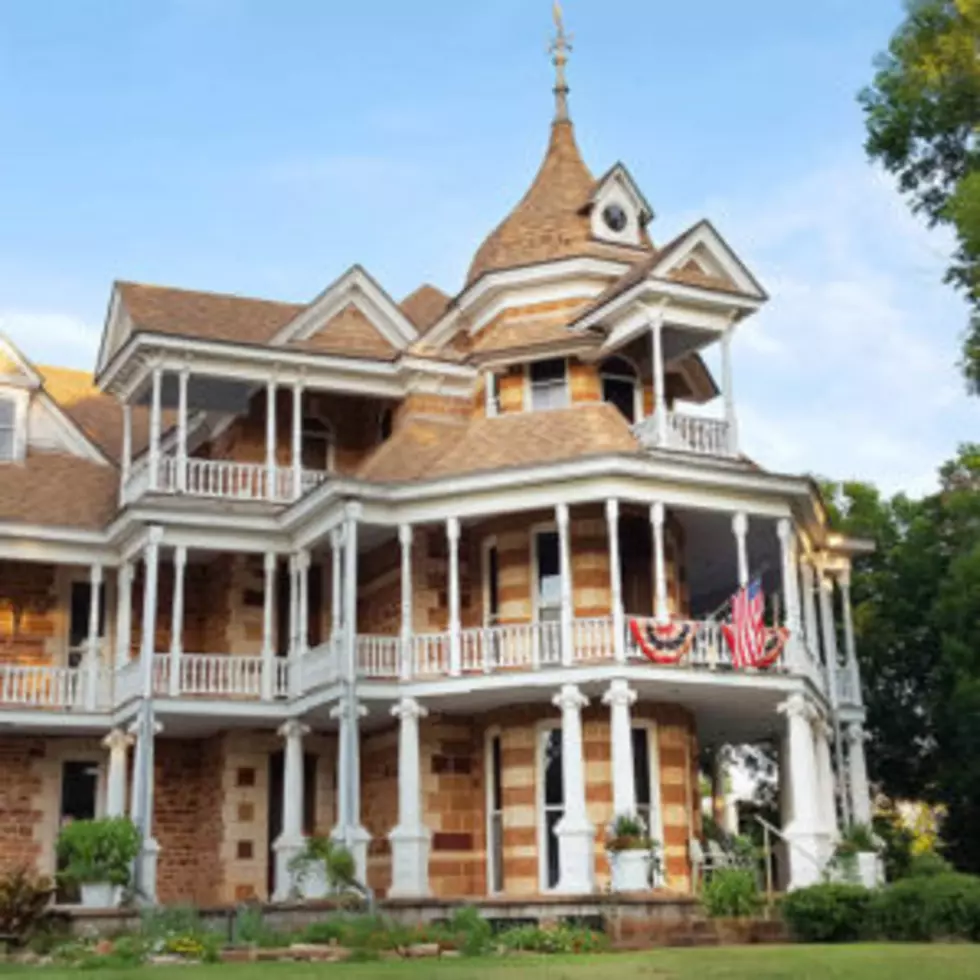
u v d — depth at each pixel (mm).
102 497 31609
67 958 19062
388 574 29250
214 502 28875
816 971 14258
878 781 42281
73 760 30359
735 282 28547
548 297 31344
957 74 19109
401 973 14547
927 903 20438
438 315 34938
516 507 26062
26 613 30625
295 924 22953
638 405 30484
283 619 31047
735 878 22453
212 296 32125
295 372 30656
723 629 25562
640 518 27906
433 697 26078
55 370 38656
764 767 47344
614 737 24328
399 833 25188
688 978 13672
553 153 34281
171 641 29688
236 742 29734
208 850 30000
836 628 41812
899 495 44562
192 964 17672
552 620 27125
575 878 23625
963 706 36656
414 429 30391
